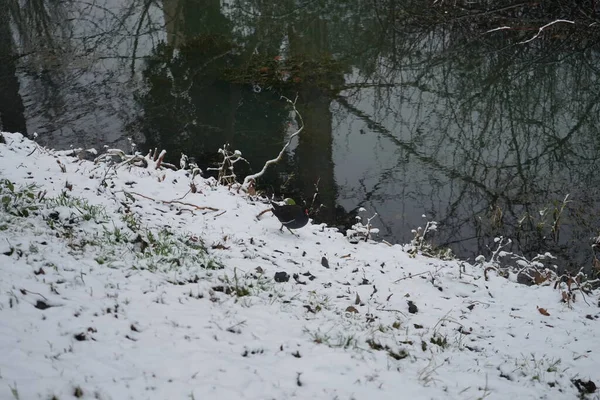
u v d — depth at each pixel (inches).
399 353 198.8
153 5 821.9
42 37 724.0
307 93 590.6
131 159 370.9
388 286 277.6
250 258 274.4
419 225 400.2
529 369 206.2
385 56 695.7
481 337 233.6
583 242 378.6
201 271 235.9
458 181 457.1
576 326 255.1
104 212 277.4
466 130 550.0
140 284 209.3
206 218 319.9
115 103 562.9
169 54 678.5
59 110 548.1
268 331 193.6
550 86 657.6
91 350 156.3
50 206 261.7
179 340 172.7
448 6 771.4
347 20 770.2
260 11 793.6
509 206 425.1
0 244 209.0
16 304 171.5
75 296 186.4
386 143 511.5
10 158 334.3
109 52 680.4
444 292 283.4
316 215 408.8
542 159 502.6
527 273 333.1
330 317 221.6
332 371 171.6
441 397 168.4
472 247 376.2
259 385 153.5
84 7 811.4
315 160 474.0
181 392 143.4
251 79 614.5
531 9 746.2
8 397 125.9
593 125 571.2
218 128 521.3
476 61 706.8
